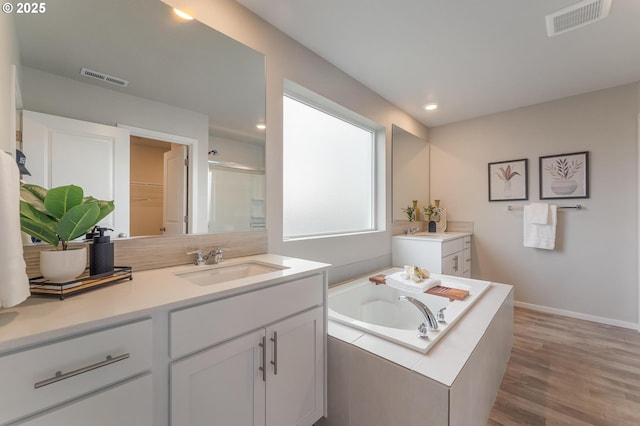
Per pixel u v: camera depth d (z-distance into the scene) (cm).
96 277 98
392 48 209
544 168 315
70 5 113
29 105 102
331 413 145
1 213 66
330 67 230
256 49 176
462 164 374
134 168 128
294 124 235
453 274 311
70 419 68
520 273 334
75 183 112
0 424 60
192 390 92
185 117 146
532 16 174
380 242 296
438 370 115
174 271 130
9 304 67
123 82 126
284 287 122
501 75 251
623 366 206
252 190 175
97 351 73
